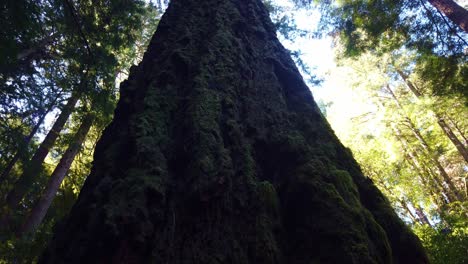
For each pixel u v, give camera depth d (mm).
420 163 16016
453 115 13133
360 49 9117
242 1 5344
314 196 2414
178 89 3375
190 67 3615
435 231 6133
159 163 2443
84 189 2740
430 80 8305
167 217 2162
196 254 2031
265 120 3285
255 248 2113
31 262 6109
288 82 4145
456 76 7477
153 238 2027
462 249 5324
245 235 2207
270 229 2256
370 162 16406
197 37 4223
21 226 7492
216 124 2799
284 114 3453
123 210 2004
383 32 8102
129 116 3361
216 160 2461
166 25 4801
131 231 1947
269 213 2367
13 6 4477
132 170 2363
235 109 3180
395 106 15523
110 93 7598
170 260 1979
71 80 7289
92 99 7332
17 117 7391
